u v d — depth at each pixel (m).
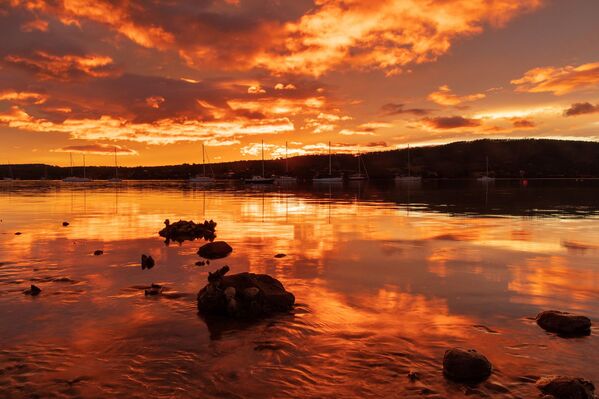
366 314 8.42
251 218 27.02
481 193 62.94
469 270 12.07
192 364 6.26
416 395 5.45
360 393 5.50
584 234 19.03
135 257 14.02
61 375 5.91
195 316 8.29
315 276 11.44
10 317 8.14
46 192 72.94
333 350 6.75
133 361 6.36
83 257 13.96
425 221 24.77
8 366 6.16
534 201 43.31
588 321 7.63
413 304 9.05
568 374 6.00
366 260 13.49
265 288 8.92
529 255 14.21
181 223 19.77
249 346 6.90
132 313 8.44
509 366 6.22
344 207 36.91
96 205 39.47
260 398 5.37
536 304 9.02
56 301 9.14
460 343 7.02
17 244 16.50
